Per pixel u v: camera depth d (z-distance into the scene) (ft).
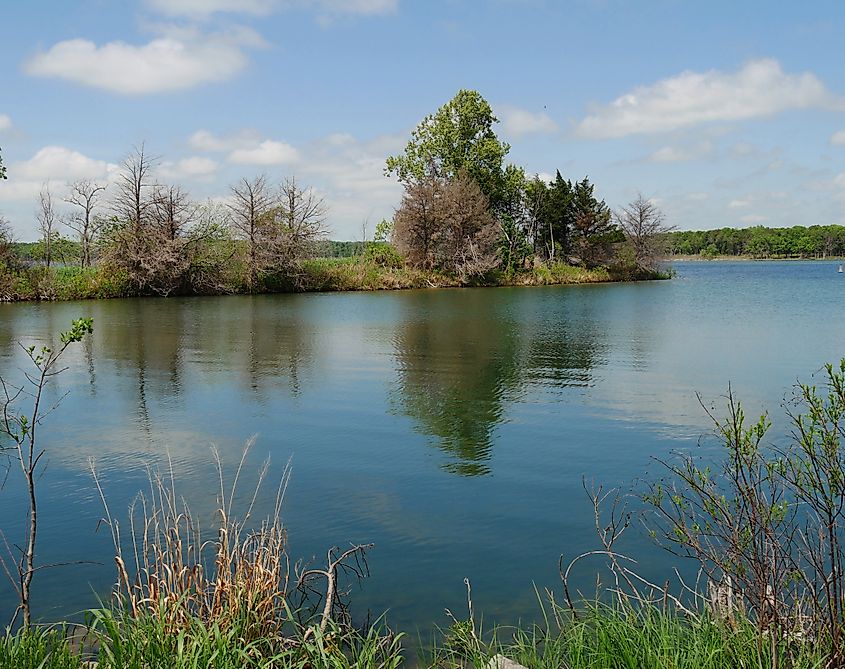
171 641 14.42
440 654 16.76
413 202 204.23
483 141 227.20
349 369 59.98
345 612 18.62
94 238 158.71
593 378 55.52
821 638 13.58
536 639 17.28
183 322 100.22
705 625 14.66
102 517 26.43
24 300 141.28
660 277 260.83
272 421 41.70
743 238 590.14
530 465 32.89
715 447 35.40
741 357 66.13
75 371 58.95
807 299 146.41
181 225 157.69
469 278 205.87
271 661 14.01
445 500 28.19
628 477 30.86
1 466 32.63
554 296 160.66
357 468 32.58
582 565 21.97
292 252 172.65
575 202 247.29
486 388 51.52
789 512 20.25
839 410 14.35
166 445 36.45
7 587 20.63
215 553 22.54
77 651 15.88
